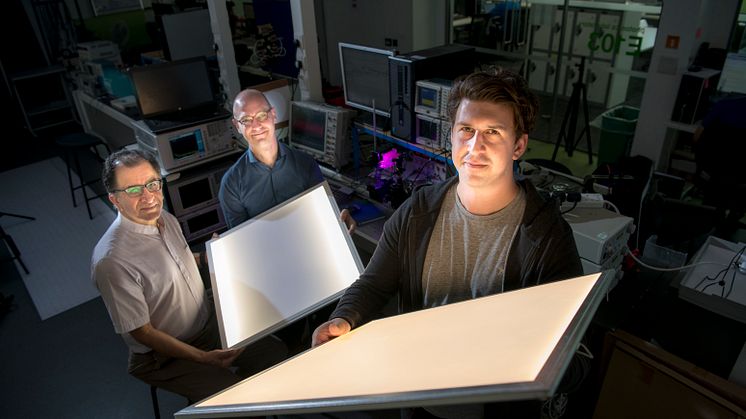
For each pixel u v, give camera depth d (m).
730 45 3.85
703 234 2.32
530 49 5.65
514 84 0.86
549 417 1.80
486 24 5.82
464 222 1.01
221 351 1.85
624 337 1.82
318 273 1.61
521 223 0.96
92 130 5.40
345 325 1.04
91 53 4.54
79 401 2.58
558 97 5.81
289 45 4.20
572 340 0.45
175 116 3.33
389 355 0.66
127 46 5.45
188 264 1.97
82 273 3.67
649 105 4.12
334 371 0.69
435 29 5.91
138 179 1.69
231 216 2.29
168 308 1.85
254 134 2.13
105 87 4.54
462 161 0.89
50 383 2.71
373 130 2.96
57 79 6.41
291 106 3.16
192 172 3.35
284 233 1.74
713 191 2.92
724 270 1.89
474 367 0.48
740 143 2.74
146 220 1.77
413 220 1.07
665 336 1.83
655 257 2.21
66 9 5.94
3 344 3.02
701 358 1.78
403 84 2.64
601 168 2.50
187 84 3.34
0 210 4.65
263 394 0.71
